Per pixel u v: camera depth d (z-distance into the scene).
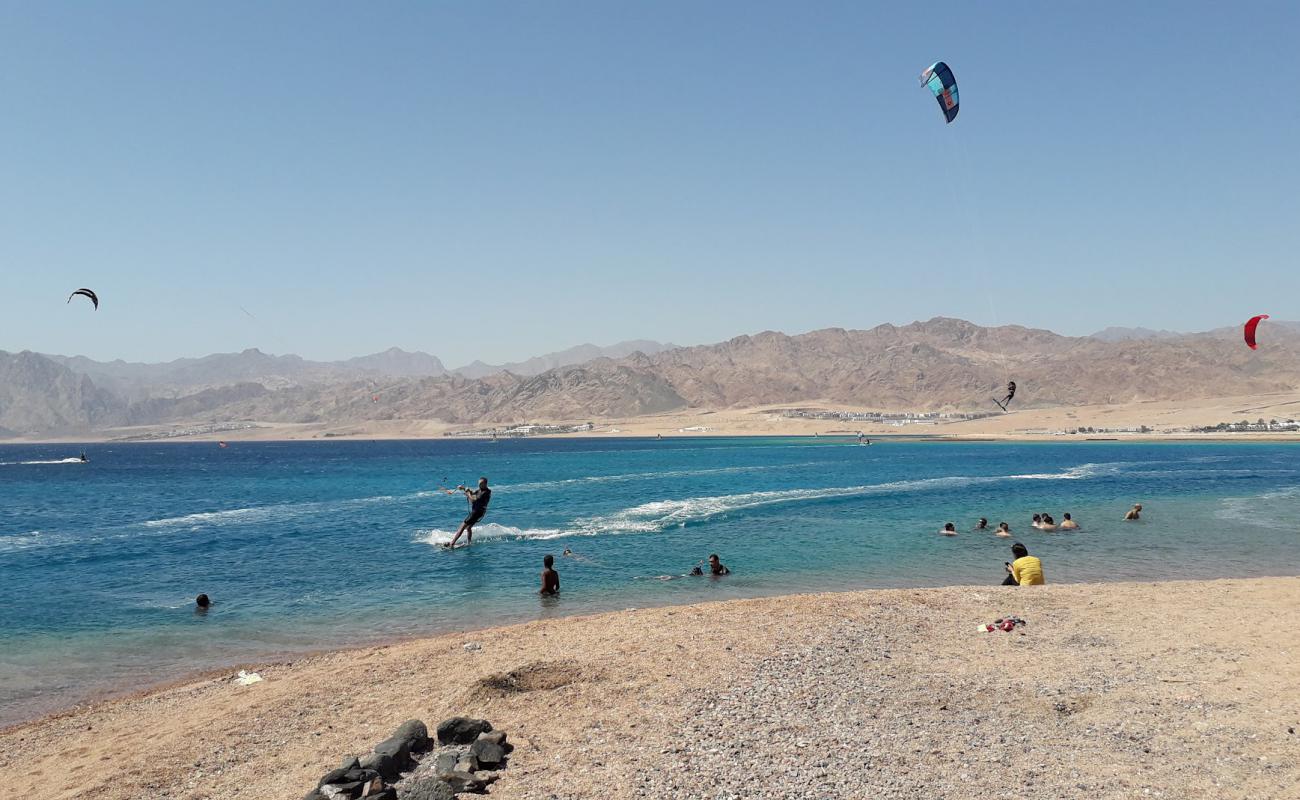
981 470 86.56
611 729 10.96
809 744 10.21
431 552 33.50
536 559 31.14
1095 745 9.95
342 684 14.57
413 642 18.58
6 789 11.01
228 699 14.56
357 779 9.14
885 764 9.51
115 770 11.21
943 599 19.38
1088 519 40.69
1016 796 8.55
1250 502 48.38
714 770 9.41
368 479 93.69
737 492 60.25
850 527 38.62
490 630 18.78
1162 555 29.67
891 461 110.50
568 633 17.30
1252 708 10.97
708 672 13.54
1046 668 13.34
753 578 26.48
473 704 12.30
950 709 11.49
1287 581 20.59
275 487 81.75
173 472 122.94
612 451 179.88
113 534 42.25
